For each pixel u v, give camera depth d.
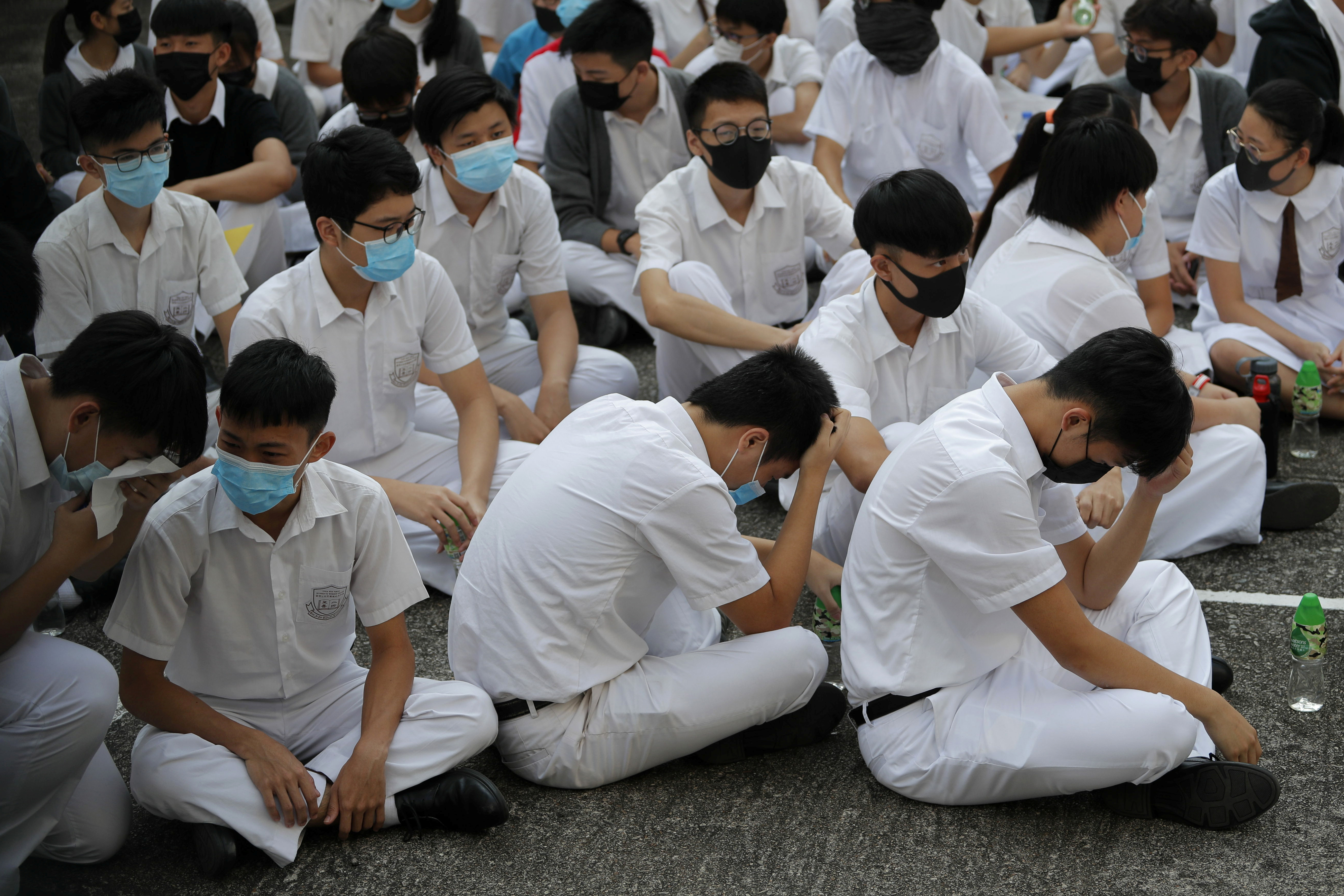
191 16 4.81
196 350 2.27
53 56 5.11
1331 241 4.34
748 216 4.34
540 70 5.77
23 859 2.35
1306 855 2.38
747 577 2.60
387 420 3.59
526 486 2.68
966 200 5.66
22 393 2.29
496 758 2.83
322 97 6.93
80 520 2.24
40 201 4.16
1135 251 3.97
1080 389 2.33
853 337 3.26
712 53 5.96
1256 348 4.23
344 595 2.54
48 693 2.31
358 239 3.19
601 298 5.17
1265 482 3.59
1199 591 3.41
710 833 2.52
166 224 3.77
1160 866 2.36
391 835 2.54
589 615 2.58
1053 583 2.38
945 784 2.51
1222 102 5.23
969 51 6.52
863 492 3.07
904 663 2.55
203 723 2.45
